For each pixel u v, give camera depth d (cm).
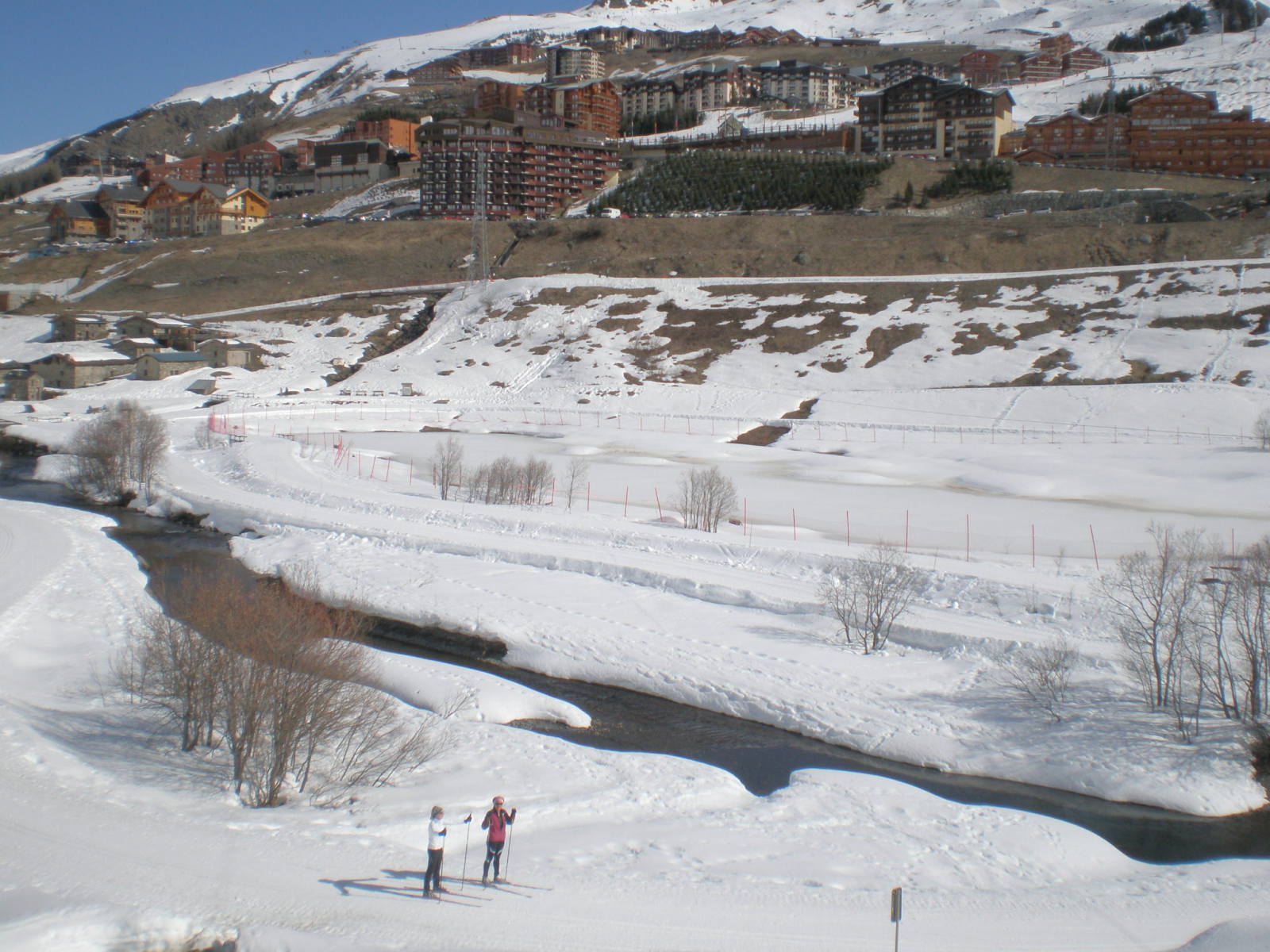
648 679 3812
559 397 11644
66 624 4119
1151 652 3519
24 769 2594
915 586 4538
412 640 4275
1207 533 5622
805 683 3662
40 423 9531
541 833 2484
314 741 2667
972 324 12419
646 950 1886
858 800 2794
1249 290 12031
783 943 1934
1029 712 3372
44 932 1809
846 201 18500
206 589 3478
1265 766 3012
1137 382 10406
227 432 9144
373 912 1972
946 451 8694
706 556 5244
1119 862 2505
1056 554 5222
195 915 1928
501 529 5816
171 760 2812
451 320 14662
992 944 1978
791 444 9425
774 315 13438
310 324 15188
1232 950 1886
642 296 14538
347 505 6394
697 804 2767
